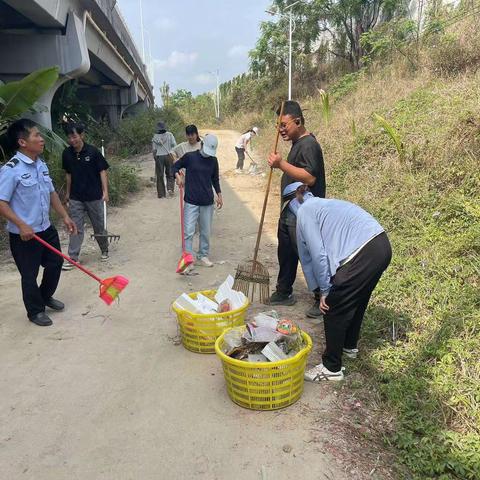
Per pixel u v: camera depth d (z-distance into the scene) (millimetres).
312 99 18266
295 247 4305
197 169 5652
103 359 3783
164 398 3250
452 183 5848
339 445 2777
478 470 2566
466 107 7113
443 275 4391
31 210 4184
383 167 7207
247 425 2949
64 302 4941
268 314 3816
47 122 10727
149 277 5699
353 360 3604
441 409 3014
